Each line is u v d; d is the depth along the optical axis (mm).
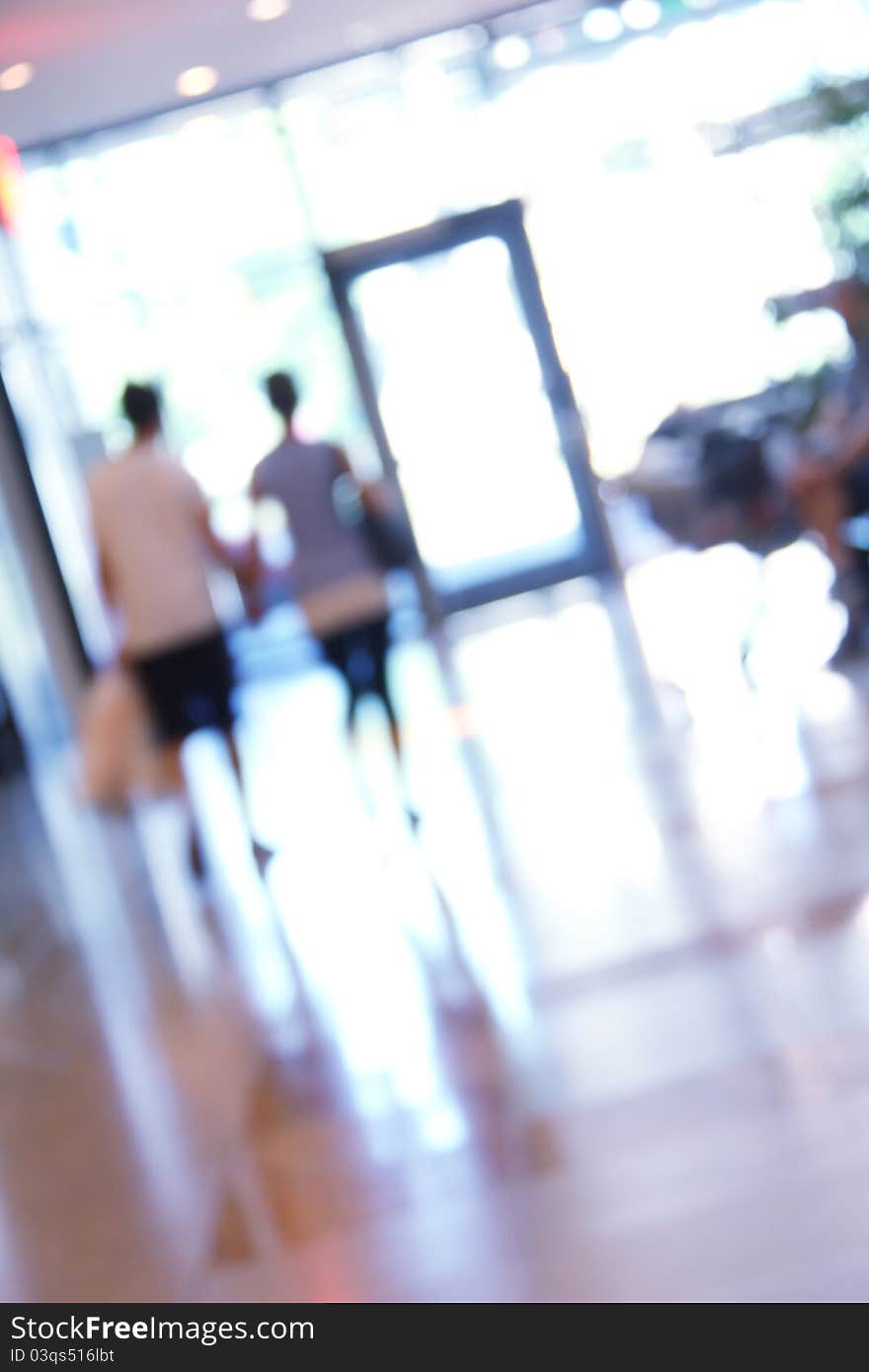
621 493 14453
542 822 6996
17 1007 6332
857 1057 3727
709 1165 3414
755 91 15289
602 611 13234
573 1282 3098
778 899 5004
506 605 15055
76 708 15359
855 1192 3141
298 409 7359
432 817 7703
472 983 5039
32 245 15867
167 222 15922
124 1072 5117
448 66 15570
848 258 11102
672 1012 4336
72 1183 4277
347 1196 3738
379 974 5430
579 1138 3713
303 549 7328
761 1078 3760
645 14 15328
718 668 9438
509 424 14977
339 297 14898
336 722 11688
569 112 15633
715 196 15602
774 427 10719
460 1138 3895
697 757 7391
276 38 13125
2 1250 3951
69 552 15578
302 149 15797
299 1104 4414
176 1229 3814
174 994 5891
